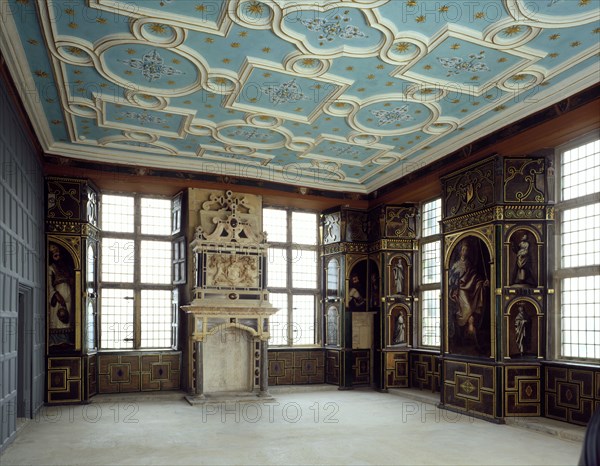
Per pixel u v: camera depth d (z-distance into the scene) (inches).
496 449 366.0
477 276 486.6
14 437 380.8
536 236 464.4
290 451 360.5
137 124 479.2
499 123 453.7
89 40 327.0
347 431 420.5
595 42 328.8
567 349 447.2
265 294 605.6
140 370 595.8
